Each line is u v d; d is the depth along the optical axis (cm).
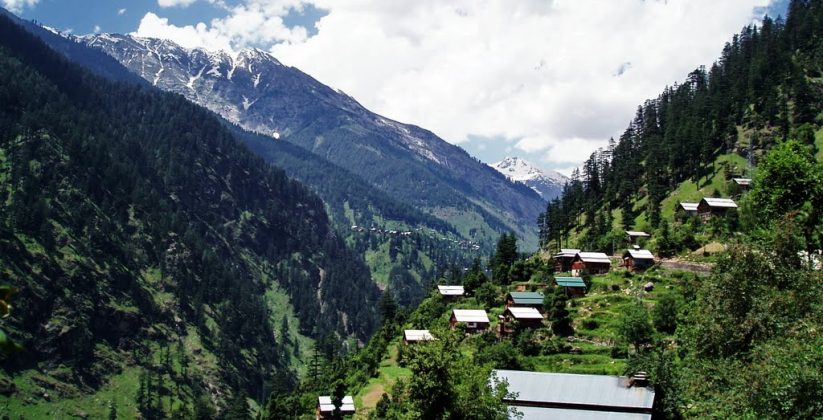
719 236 17025
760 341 5709
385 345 17988
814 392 4422
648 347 11825
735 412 4969
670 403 8312
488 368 6912
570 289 16462
